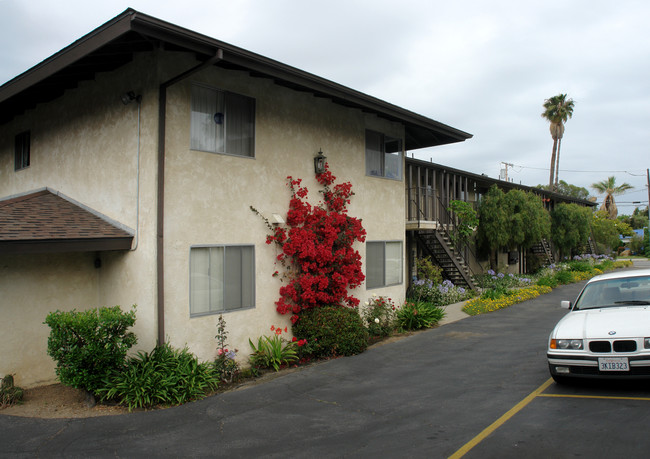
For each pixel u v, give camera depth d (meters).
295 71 8.88
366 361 9.45
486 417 5.95
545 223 22.73
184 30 6.97
